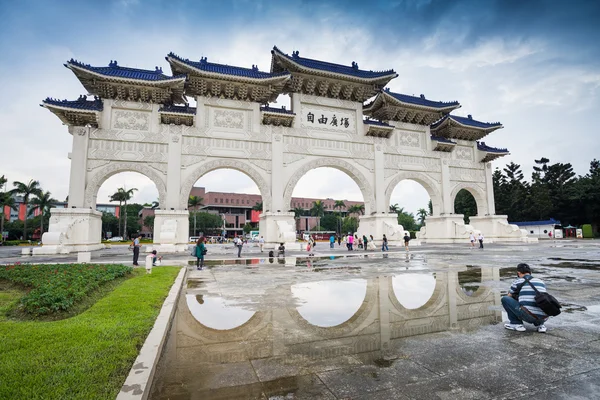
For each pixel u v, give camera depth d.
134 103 27.42
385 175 34.78
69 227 24.27
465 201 65.06
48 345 4.89
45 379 3.84
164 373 4.33
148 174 27.05
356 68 34.75
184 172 27.84
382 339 5.55
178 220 27.14
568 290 9.56
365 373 4.28
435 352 4.96
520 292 5.95
